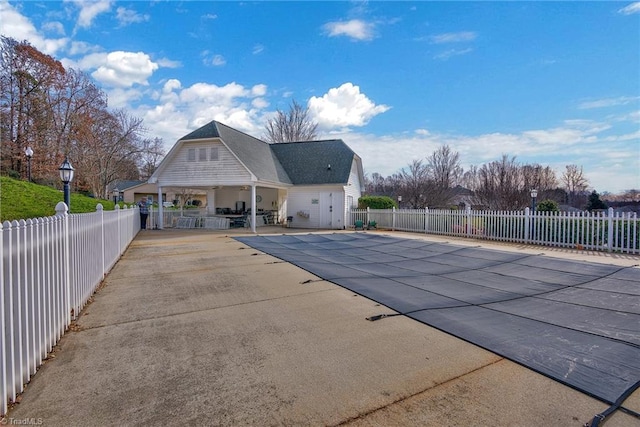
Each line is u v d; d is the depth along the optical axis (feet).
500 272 24.36
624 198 112.37
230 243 40.22
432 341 12.03
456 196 114.93
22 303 8.79
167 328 13.25
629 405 8.14
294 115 131.75
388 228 62.64
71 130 97.35
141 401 8.25
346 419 7.62
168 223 65.21
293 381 9.27
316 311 15.42
